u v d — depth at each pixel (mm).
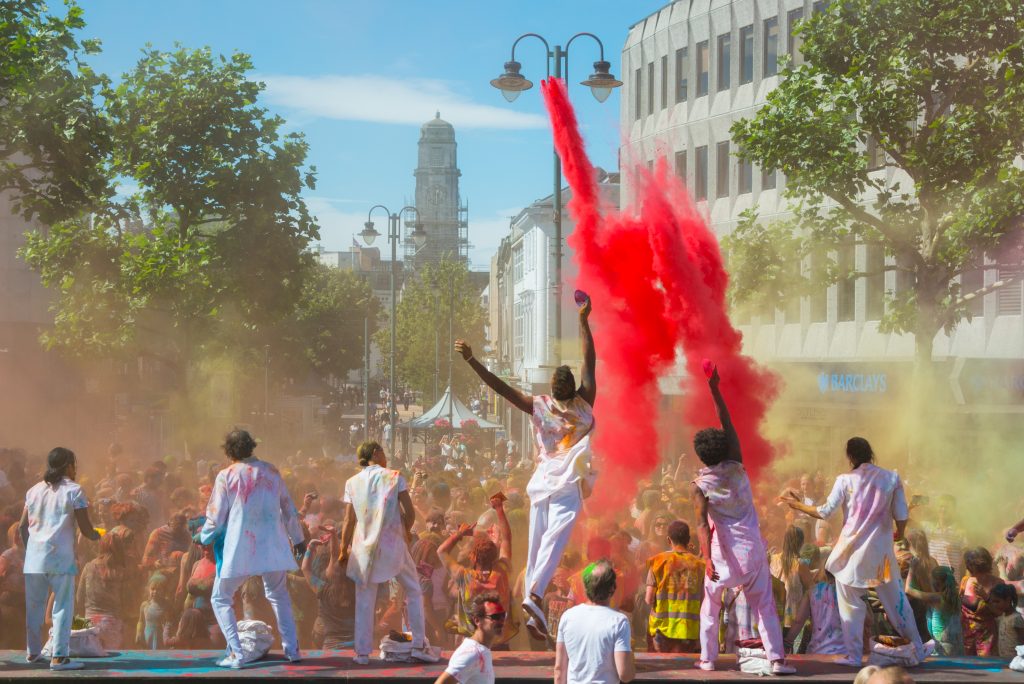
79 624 10094
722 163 42469
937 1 21781
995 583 11133
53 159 23297
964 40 21688
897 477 9516
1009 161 21109
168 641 12008
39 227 43969
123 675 9273
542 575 9055
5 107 22859
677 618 10406
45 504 9734
